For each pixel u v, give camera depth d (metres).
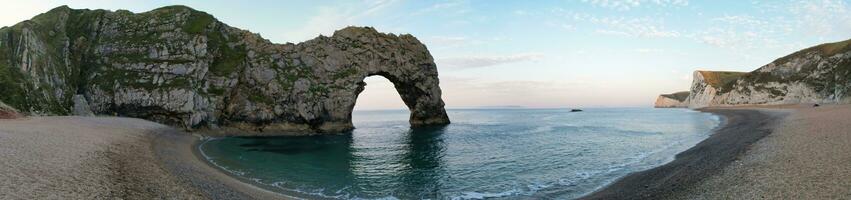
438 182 29.36
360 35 87.44
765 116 79.56
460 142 57.34
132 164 23.91
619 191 23.44
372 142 58.62
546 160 38.28
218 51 73.94
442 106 103.88
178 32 72.12
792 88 145.88
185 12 76.44
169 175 22.52
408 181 29.75
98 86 66.50
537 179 29.56
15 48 60.38
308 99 73.56
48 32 69.69
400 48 92.62
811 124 44.59
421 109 99.00
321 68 79.00
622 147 47.09
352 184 28.59
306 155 43.72
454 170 34.09
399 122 130.00
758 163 24.42
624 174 29.81
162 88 65.12
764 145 32.41
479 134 70.75
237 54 75.00
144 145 35.47
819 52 145.75
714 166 26.17
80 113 63.50
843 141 28.19
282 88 72.44
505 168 34.47
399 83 93.75
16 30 63.00
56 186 15.95
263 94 71.88
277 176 30.59
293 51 79.19
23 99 55.16
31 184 15.71
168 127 60.03
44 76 61.03
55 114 59.06
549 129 80.50
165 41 70.81
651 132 68.06
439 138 64.38
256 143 55.38
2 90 53.72
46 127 36.84
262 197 21.67
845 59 128.50
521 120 128.75
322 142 58.22
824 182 17.73
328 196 25.03
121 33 73.38
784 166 22.25
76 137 32.00
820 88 134.50
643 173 28.83
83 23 75.56
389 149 49.78
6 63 58.12
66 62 67.94
